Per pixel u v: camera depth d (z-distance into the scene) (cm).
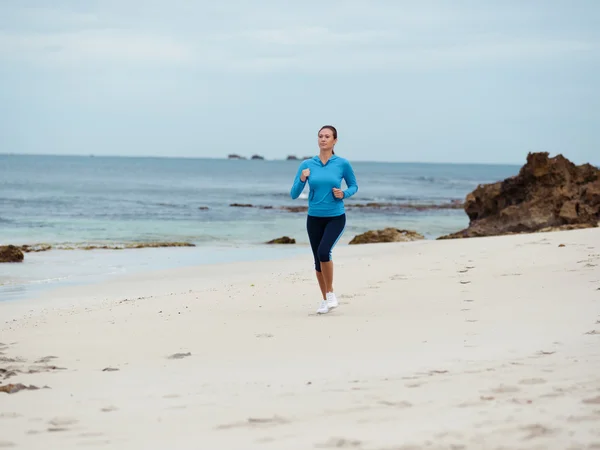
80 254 2748
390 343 880
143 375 736
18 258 2494
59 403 608
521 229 3400
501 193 3712
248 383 683
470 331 930
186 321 1130
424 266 1722
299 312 1195
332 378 691
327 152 1215
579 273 1392
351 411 554
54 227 4016
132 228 4103
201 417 552
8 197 6856
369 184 14388
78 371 765
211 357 838
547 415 515
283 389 648
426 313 1102
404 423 513
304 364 774
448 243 2439
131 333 1034
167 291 1691
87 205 6031
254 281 1750
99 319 1198
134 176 15088
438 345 850
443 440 468
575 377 632
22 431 520
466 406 553
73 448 477
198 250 2969
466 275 1512
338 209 1199
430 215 6012
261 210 6041
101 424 538
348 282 1525
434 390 612
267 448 466
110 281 1931
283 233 4019
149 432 514
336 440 475
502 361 729
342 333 971
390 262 1858
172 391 654
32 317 1296
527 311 1048
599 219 3369
